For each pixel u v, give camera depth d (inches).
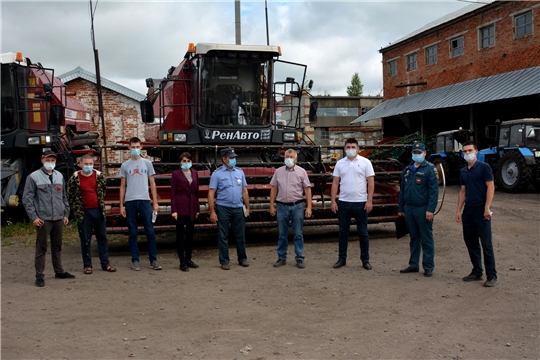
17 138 490.3
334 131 1726.1
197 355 183.0
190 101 435.5
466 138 856.3
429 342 193.6
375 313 227.8
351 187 312.0
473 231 278.1
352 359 178.7
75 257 361.7
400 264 325.1
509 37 1042.1
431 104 1122.7
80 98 1021.8
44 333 205.3
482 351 185.0
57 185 289.6
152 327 211.8
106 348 189.6
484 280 281.6
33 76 518.6
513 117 1053.2
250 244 405.4
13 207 482.3
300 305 240.4
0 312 232.4
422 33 1300.4
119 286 277.3
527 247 364.8
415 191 294.2
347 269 313.3
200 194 386.3
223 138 421.4
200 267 324.8
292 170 324.8
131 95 1023.6
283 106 444.5
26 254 371.9
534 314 223.8
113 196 376.2
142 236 445.7
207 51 414.3
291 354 183.5
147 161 323.6
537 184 705.6
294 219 323.0
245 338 199.2
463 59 1178.6
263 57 431.5
